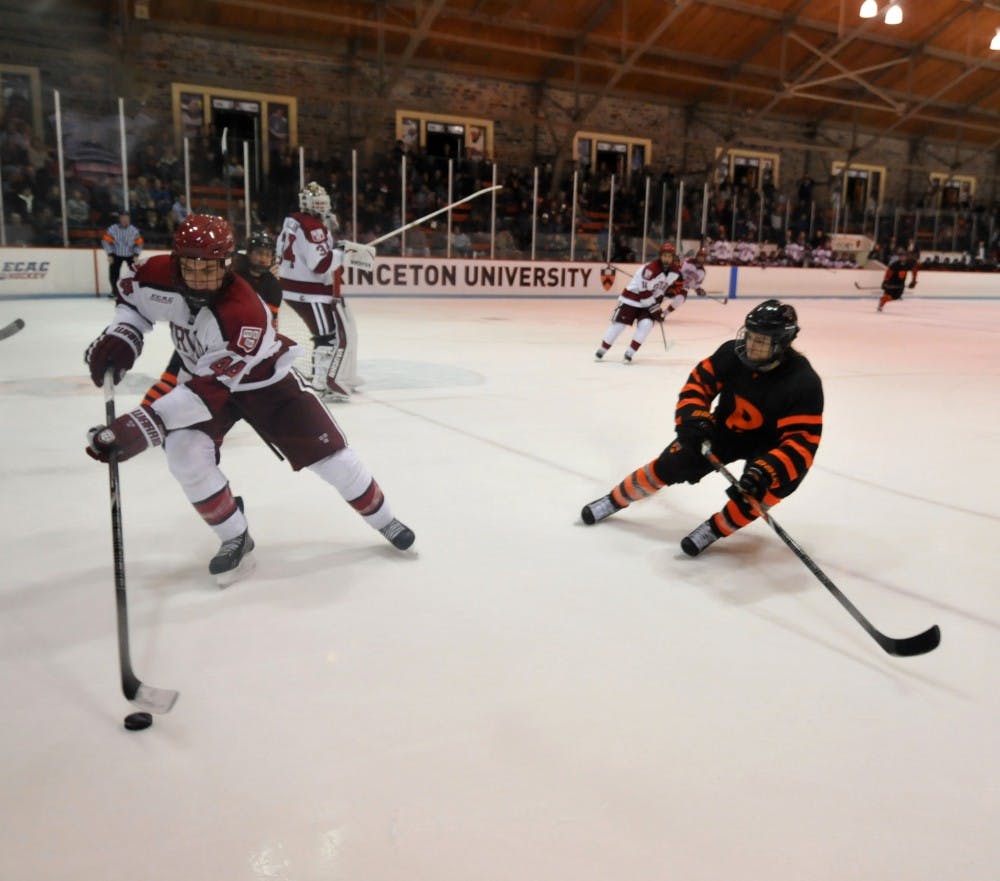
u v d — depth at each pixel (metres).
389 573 3.19
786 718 2.30
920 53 24.41
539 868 1.71
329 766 2.01
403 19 19.67
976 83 26.77
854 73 23.02
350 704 2.28
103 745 2.07
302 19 19.36
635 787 1.98
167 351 8.67
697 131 25.84
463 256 19.61
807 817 1.90
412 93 21.72
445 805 1.89
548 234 20.75
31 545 3.33
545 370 8.57
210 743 2.09
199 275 2.59
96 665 2.45
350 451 3.18
